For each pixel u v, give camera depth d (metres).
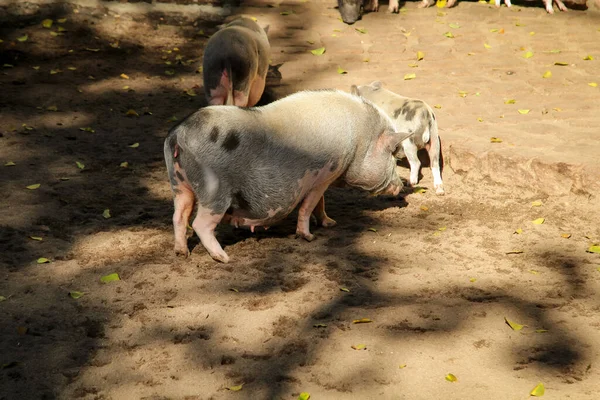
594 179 6.22
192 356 4.34
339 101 5.63
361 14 11.21
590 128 7.39
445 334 4.49
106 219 6.22
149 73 10.10
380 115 5.85
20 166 7.23
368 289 5.07
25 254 5.54
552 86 8.67
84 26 11.38
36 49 10.62
